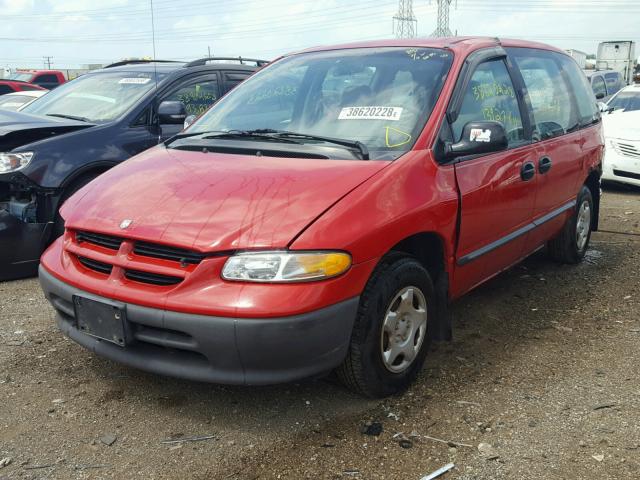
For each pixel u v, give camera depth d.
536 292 5.02
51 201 5.25
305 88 4.11
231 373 2.78
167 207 3.04
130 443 2.92
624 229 7.19
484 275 4.09
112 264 2.99
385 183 3.12
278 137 3.69
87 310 3.03
